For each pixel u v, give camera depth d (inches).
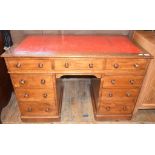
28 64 65.9
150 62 70.1
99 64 67.3
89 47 71.9
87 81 118.5
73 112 91.0
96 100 85.4
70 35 89.0
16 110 90.8
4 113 88.6
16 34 89.5
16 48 68.9
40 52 65.1
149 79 75.0
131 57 64.7
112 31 90.4
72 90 109.6
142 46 74.4
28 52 64.8
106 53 66.0
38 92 73.9
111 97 77.5
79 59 65.5
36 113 80.5
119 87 74.5
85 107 95.0
